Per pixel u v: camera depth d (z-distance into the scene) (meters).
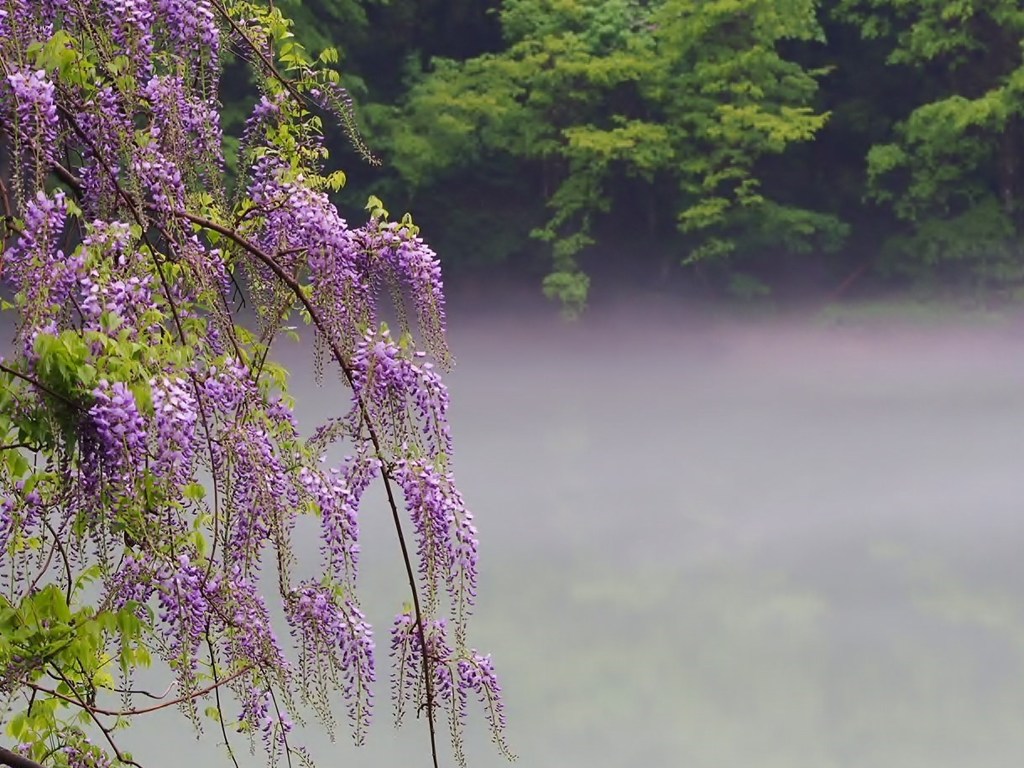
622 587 20.22
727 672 16.16
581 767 12.84
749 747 13.70
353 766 10.92
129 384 2.90
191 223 3.38
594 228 37.19
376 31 35.97
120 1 3.30
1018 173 35.72
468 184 37.16
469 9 37.28
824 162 37.72
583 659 16.47
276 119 3.70
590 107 35.62
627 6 35.88
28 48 3.06
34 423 2.87
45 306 2.86
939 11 34.84
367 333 3.36
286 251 3.46
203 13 3.42
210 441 3.11
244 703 3.38
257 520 3.28
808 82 34.50
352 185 35.50
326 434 3.37
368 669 3.33
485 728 13.52
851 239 37.53
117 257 3.14
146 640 3.34
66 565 3.06
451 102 34.19
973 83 36.34
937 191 35.62
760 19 33.19
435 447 3.36
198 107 3.51
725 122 33.78
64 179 3.24
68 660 3.11
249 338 3.55
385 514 21.56
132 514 2.94
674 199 36.81
